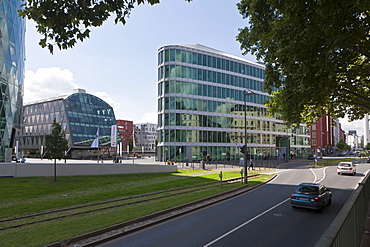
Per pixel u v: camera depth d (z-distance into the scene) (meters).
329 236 3.51
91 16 5.59
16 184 23.84
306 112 15.66
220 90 61.25
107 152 92.94
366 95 13.95
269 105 15.20
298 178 28.84
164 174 34.12
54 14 5.52
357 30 8.04
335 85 10.51
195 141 56.19
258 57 12.59
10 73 39.78
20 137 88.06
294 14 8.75
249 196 18.83
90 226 10.62
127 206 15.33
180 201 15.93
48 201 16.94
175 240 9.56
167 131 54.94
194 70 57.94
